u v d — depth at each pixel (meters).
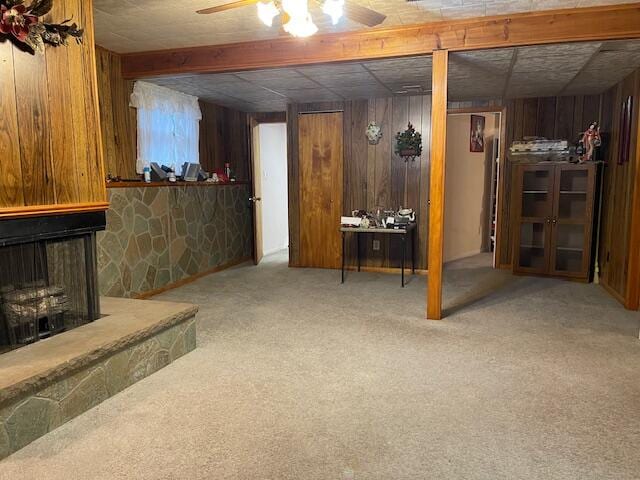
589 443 2.11
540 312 4.18
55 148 2.57
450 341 3.43
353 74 4.59
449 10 3.28
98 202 2.85
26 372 2.13
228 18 3.42
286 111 6.48
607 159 5.18
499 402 2.50
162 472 1.92
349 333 3.62
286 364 3.02
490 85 5.06
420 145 5.86
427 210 5.96
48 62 2.51
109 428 2.25
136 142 4.82
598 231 5.39
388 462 1.98
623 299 4.41
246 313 4.20
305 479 1.87
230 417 2.35
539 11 3.30
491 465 1.96
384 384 2.72
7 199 2.31
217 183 6.12
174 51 4.30
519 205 5.71
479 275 5.88
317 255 6.47
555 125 5.86
